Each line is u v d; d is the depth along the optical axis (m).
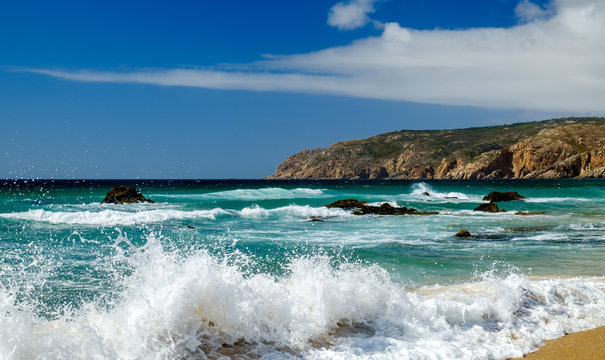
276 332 4.95
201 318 4.62
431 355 4.84
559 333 5.95
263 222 21.59
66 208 26.16
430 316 5.91
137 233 16.58
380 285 6.16
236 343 4.67
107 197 30.00
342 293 5.62
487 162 164.75
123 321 4.53
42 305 7.20
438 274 9.97
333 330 5.31
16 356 3.73
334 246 14.09
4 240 14.16
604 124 160.88
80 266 10.10
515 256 12.31
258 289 5.43
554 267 10.83
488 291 7.12
